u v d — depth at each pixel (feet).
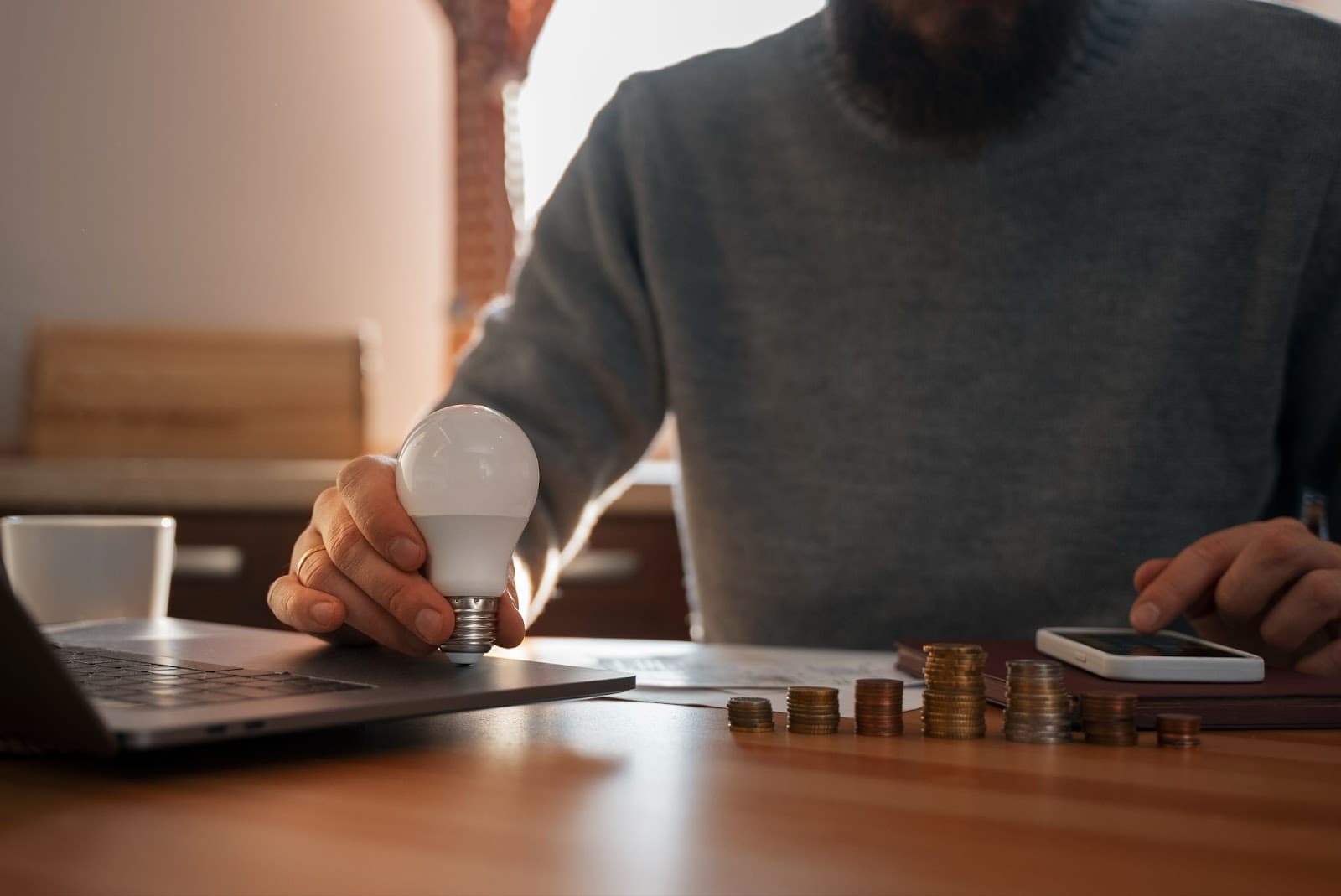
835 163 3.99
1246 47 3.79
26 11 7.11
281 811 1.22
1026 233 3.83
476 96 7.30
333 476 5.49
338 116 7.79
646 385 4.27
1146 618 2.30
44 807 1.23
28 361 7.00
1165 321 3.75
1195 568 2.35
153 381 6.84
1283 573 2.33
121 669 1.75
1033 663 1.74
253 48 7.59
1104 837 1.12
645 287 4.23
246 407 6.94
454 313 7.27
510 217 7.41
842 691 2.21
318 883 0.96
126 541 2.77
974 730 1.72
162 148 7.39
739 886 0.95
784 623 4.01
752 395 4.13
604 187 4.22
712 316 4.16
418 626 1.81
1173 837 1.12
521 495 1.82
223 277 7.52
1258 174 3.74
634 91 4.28
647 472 6.45
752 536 4.06
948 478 3.87
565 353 4.16
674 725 1.80
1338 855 1.06
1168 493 3.76
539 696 1.67
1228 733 1.82
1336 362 3.74
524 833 1.12
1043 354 3.84
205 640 2.18
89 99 7.23
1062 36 3.63
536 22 7.39
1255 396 3.77
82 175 7.22
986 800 1.29
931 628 3.88
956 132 3.67
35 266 7.12
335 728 1.71
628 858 1.03
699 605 4.28
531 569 3.51
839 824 1.16
